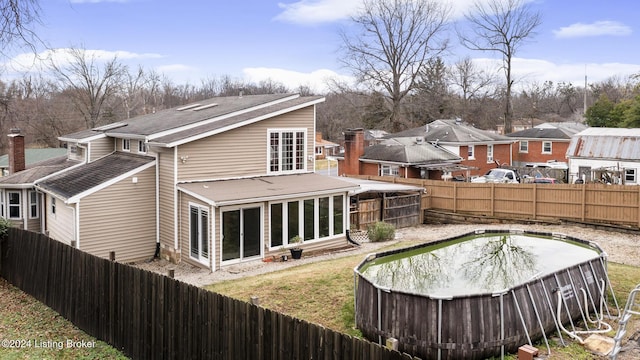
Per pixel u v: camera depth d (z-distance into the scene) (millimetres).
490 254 13000
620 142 30797
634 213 21859
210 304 8633
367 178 31500
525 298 8766
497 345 8266
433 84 61875
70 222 19969
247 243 18703
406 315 8516
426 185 28219
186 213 19125
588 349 8734
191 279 16828
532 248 13547
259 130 21250
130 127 23625
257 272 17219
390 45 53594
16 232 14742
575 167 32188
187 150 19391
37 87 53094
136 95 66625
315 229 20516
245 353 8070
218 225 17922
